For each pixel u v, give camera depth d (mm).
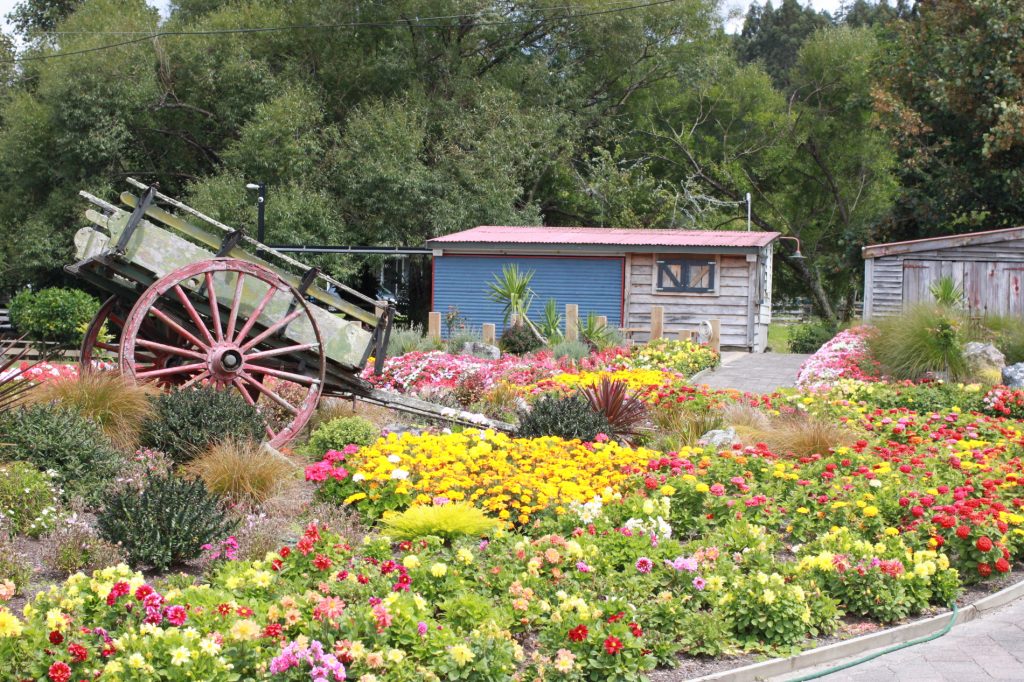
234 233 11867
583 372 16125
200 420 9789
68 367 13117
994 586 7512
